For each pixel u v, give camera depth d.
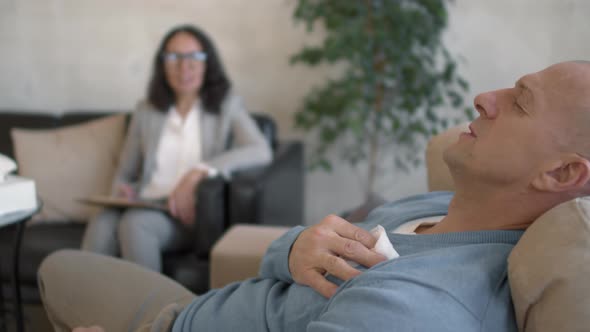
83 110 2.97
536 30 2.39
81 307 1.04
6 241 1.91
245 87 2.81
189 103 2.22
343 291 0.72
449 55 2.43
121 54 2.88
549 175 0.73
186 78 2.13
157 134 2.18
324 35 2.66
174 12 2.79
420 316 0.65
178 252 1.91
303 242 0.87
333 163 2.83
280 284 0.90
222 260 1.33
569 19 2.33
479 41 2.49
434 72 2.45
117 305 1.02
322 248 0.84
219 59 2.22
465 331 0.66
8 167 1.35
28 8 2.92
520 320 0.68
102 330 0.93
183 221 1.85
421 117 2.59
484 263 0.73
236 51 2.78
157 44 2.84
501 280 0.72
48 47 2.95
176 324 0.90
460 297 0.67
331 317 0.70
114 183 2.19
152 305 1.01
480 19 2.47
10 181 1.33
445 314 0.66
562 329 0.60
